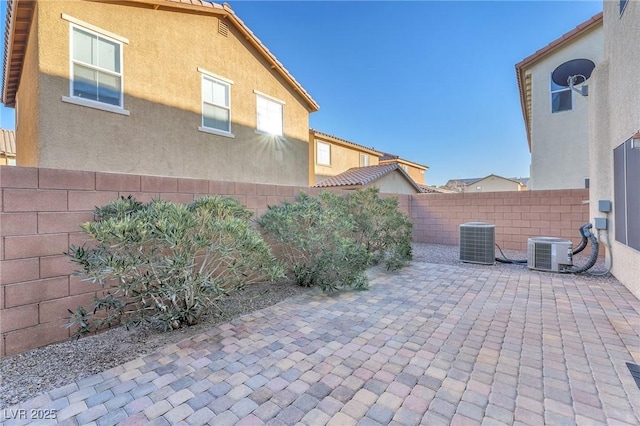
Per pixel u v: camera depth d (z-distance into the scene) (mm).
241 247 4055
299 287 5883
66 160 6840
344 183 17031
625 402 2521
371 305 4957
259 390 2758
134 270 3482
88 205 3861
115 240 3365
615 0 5945
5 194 3250
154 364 3189
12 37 7645
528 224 9930
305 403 2576
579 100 11625
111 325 4035
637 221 4887
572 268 7020
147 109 8266
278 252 6105
